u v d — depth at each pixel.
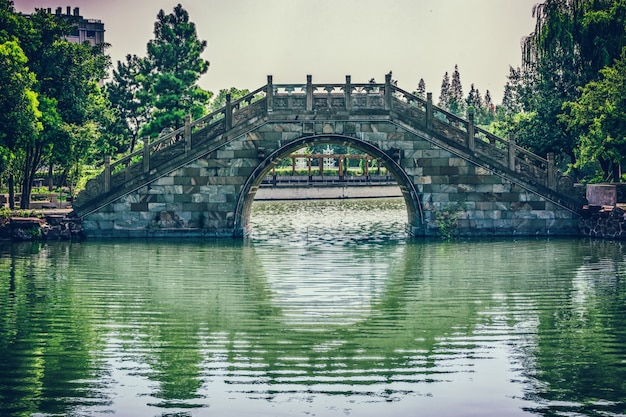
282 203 100.88
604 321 28.92
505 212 52.62
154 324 28.77
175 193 52.69
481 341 26.48
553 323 28.66
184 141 52.62
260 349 25.70
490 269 39.69
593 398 21.61
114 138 82.31
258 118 52.41
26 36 58.00
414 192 52.72
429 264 41.56
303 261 43.06
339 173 117.44
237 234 52.94
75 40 178.75
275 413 20.77
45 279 37.22
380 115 52.34
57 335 27.36
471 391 22.11
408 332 27.56
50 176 79.19
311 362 24.41
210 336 27.19
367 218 75.19
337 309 30.95
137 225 52.75
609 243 48.81
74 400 21.58
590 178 69.00
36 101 53.97
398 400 21.52
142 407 21.14
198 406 21.20
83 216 52.69
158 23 79.38
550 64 66.38
